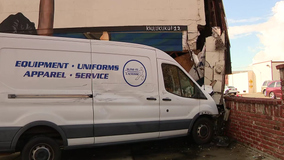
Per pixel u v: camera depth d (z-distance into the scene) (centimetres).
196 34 765
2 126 354
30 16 739
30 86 374
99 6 753
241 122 519
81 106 403
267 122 432
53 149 387
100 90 419
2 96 356
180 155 473
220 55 711
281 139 396
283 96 392
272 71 3516
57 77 392
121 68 440
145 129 451
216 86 690
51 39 400
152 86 464
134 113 441
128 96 439
